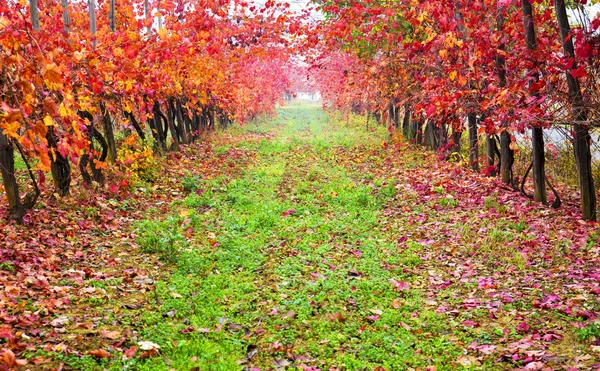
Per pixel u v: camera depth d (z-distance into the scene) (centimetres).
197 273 809
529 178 1579
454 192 1373
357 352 571
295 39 1692
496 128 1103
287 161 2072
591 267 806
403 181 1602
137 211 1190
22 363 466
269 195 1408
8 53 633
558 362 528
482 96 1200
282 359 548
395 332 621
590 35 877
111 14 1365
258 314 668
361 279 804
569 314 643
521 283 767
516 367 533
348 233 1056
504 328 623
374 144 2481
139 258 873
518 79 1129
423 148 2253
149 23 1385
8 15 931
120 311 636
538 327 620
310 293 743
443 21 1156
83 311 627
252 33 1599
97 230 1012
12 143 848
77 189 1231
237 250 920
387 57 1858
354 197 1355
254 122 4269
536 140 1193
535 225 1032
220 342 579
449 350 572
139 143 1711
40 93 698
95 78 971
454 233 1034
